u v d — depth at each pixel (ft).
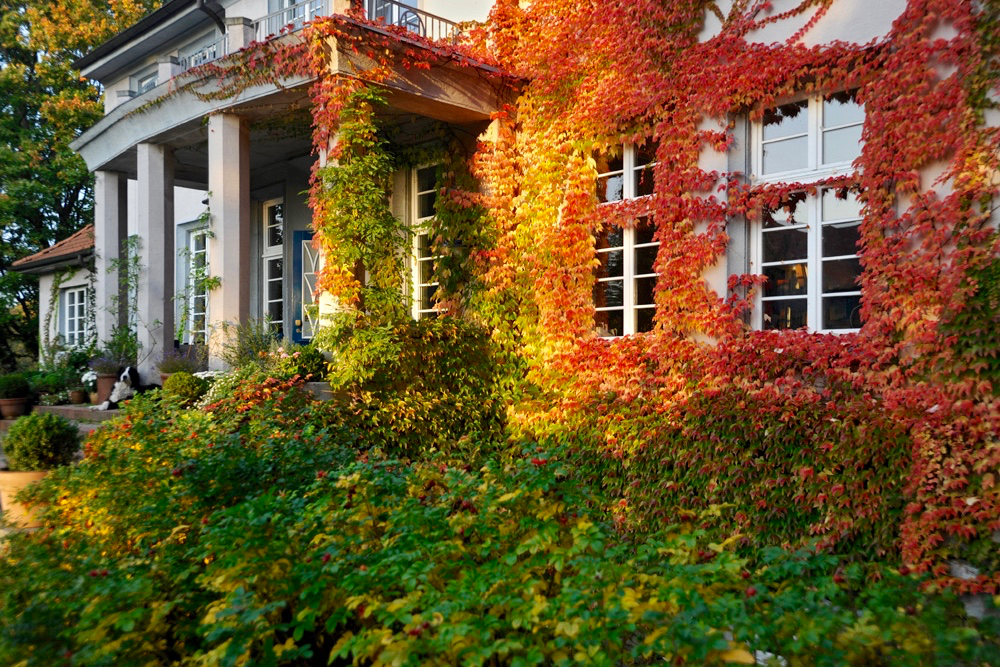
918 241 20.66
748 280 24.23
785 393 22.70
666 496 24.86
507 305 30.78
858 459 20.80
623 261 28.58
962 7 19.90
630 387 26.78
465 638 9.21
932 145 20.35
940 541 19.20
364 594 10.60
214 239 32.27
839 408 21.58
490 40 32.63
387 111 31.89
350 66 27.45
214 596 12.21
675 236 26.04
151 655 11.11
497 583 10.36
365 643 9.25
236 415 23.48
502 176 31.32
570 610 9.23
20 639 10.29
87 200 81.97
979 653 9.11
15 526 15.79
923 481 19.60
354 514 13.23
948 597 11.44
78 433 26.18
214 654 9.58
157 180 38.60
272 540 11.98
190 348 36.68
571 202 29.35
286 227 45.68
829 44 22.76
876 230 21.39
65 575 12.01
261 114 32.78
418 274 36.55
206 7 45.88
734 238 24.98
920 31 20.65
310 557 11.75
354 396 26.55
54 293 59.82
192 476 15.53
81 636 10.23
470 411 29.17
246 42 30.89
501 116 31.19
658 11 26.71
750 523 22.58
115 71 59.98
